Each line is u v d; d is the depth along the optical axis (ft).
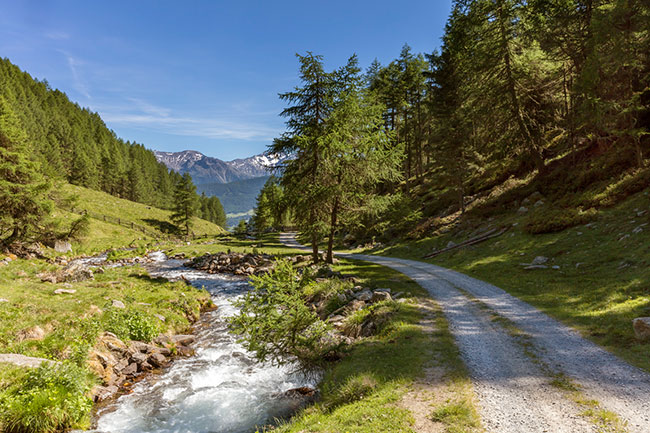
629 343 27.55
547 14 95.35
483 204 109.81
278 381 34.94
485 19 98.99
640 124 80.38
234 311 61.41
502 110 101.24
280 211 80.48
